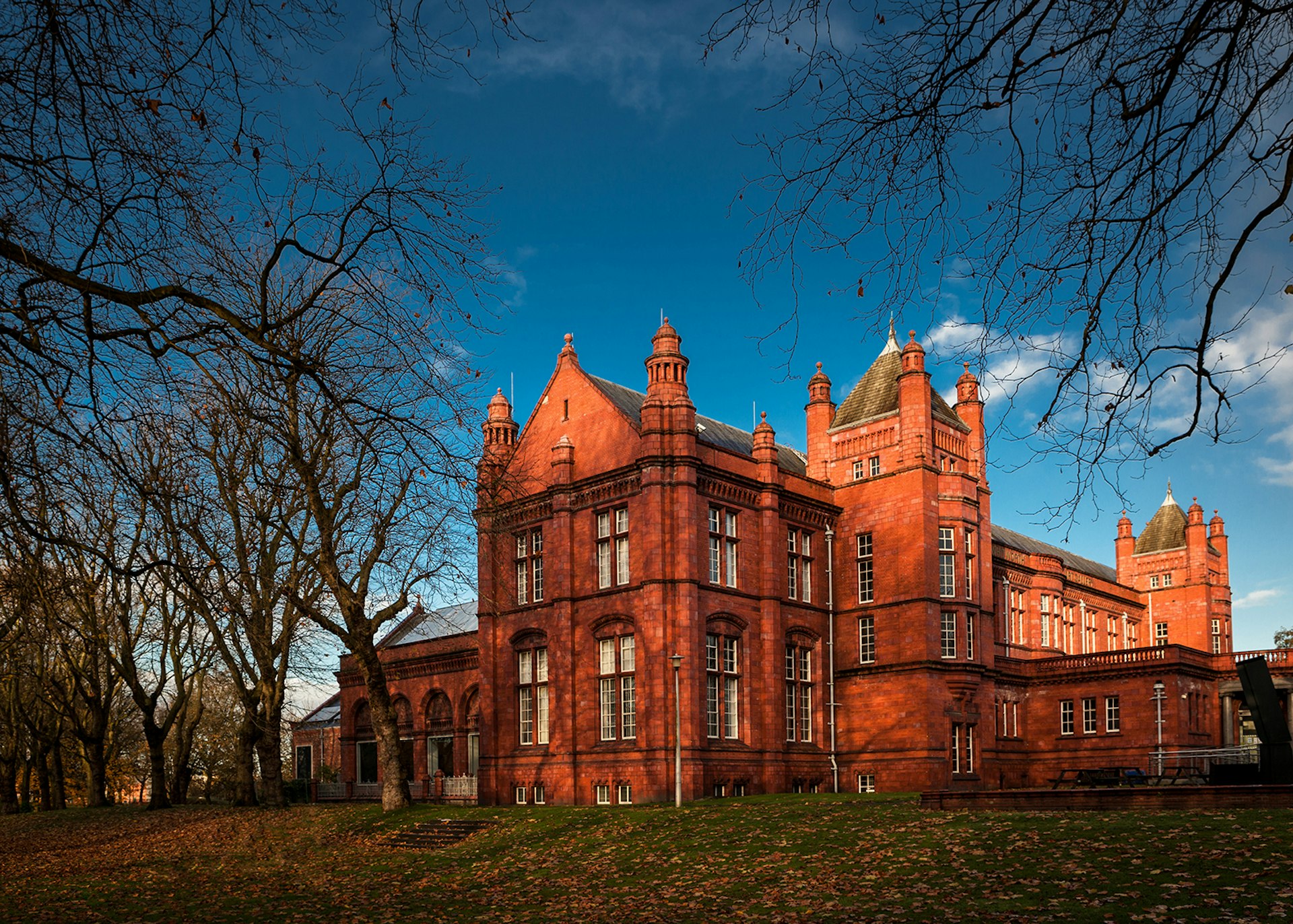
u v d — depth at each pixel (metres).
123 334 9.49
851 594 44.47
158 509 12.48
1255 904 14.66
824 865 21.36
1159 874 16.94
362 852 30.83
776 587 41.41
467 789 45.47
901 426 44.06
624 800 37.59
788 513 43.28
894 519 43.38
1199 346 6.41
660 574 37.56
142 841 36.25
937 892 17.81
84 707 58.19
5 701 54.81
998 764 44.09
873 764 42.09
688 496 38.09
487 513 22.34
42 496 10.86
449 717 52.09
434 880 25.53
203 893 25.50
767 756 39.72
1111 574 75.06
